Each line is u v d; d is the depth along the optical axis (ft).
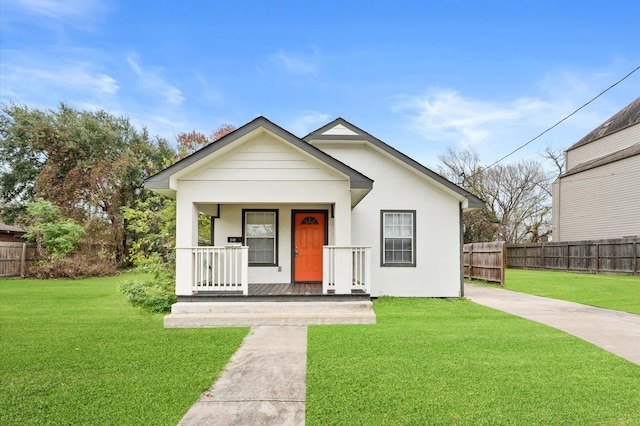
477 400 13.50
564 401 13.42
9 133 78.64
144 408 12.92
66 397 13.70
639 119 71.51
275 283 36.01
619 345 20.63
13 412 12.51
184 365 17.31
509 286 48.39
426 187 39.47
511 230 115.14
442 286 38.83
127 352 19.26
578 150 87.51
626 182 68.95
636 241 56.13
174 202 38.52
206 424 11.90
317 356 18.66
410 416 12.32
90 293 42.45
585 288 44.80
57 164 77.10
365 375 15.94
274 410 12.89
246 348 20.20
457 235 39.19
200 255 28.99
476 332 23.44
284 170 29.17
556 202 86.99
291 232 36.55
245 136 28.45
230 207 36.40
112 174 75.46
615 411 12.67
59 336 22.48
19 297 39.14
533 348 19.90
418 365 17.17
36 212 63.26
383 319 27.66
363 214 39.09
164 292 31.83
